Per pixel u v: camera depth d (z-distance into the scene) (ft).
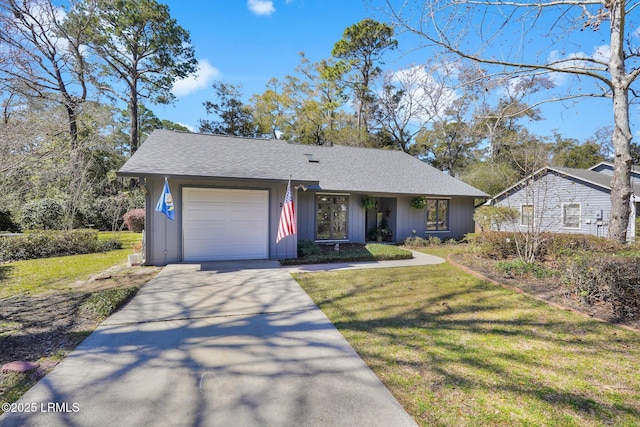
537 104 28.04
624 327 13.01
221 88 96.99
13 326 12.95
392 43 67.05
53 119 35.83
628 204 24.97
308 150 47.65
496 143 73.36
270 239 29.12
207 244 27.58
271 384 8.88
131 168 24.47
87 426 7.09
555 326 13.20
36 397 8.17
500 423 7.30
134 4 63.57
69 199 45.11
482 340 11.87
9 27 34.60
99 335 12.19
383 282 20.99
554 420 7.41
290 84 92.32
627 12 23.29
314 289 19.22
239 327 13.17
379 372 9.57
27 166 31.45
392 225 45.60
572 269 16.76
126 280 21.03
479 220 42.34
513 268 22.31
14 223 45.83
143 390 8.53
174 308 15.51
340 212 41.32
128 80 69.87
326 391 8.55
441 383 8.96
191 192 27.07
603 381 9.09
